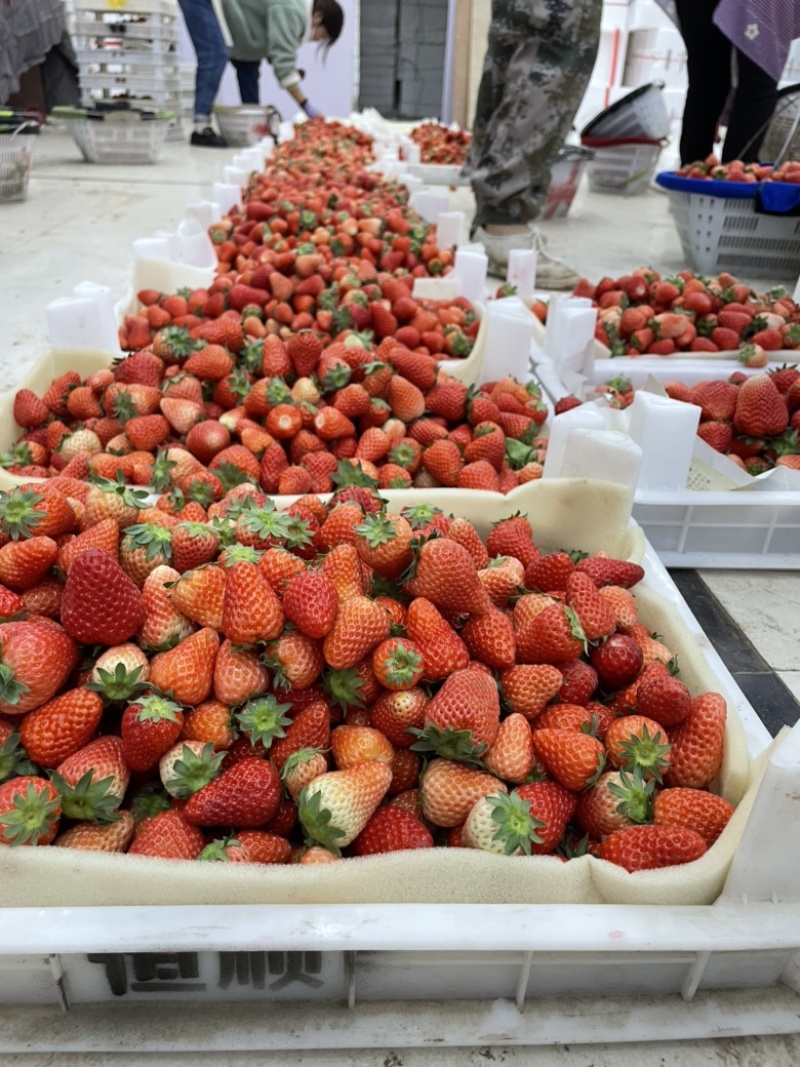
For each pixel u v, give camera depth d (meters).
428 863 1.28
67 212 7.25
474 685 1.45
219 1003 1.36
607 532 2.22
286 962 1.29
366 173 7.02
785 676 2.29
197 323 3.36
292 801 1.46
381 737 1.52
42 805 1.30
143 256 4.05
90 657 1.58
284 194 5.69
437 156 9.34
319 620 1.47
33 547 1.65
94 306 3.05
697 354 3.66
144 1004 1.36
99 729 1.54
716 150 9.88
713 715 1.54
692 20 6.25
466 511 2.25
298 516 1.80
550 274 5.43
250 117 12.02
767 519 2.70
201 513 1.98
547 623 1.62
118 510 1.83
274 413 2.50
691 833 1.37
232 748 1.51
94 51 11.97
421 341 3.44
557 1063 1.33
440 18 16.59
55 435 2.68
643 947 1.24
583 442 2.19
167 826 1.36
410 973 1.33
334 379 2.62
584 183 10.90
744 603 2.58
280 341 2.82
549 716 1.59
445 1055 1.33
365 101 17.52
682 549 2.74
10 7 9.25
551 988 1.37
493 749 1.47
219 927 1.21
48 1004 1.35
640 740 1.48
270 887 1.26
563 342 3.51
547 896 1.31
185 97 14.37
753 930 1.26
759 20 5.30
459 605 1.65
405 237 4.73
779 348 3.73
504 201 5.30
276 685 1.51
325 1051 1.33
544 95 4.84
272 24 10.38
